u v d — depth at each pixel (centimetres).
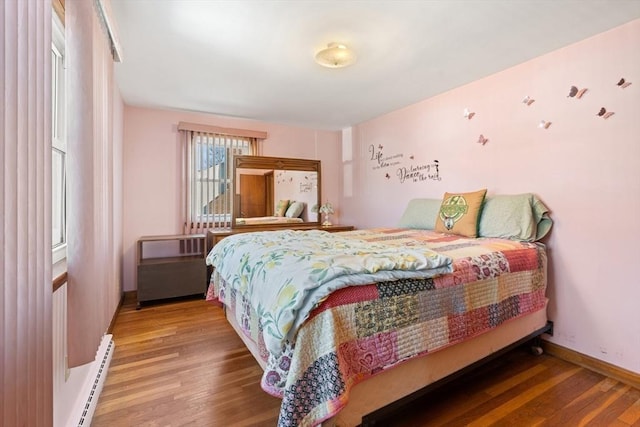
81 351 127
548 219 215
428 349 135
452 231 247
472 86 269
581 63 199
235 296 187
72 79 125
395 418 146
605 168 189
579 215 201
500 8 166
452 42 201
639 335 176
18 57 78
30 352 86
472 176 270
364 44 204
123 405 154
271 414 149
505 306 173
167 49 210
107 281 180
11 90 75
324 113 364
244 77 259
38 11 89
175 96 304
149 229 342
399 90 288
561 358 207
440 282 143
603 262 190
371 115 373
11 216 76
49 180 97
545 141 218
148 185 341
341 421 114
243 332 179
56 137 152
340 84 275
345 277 117
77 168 126
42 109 92
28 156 83
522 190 232
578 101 201
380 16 173
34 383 88
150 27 184
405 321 129
